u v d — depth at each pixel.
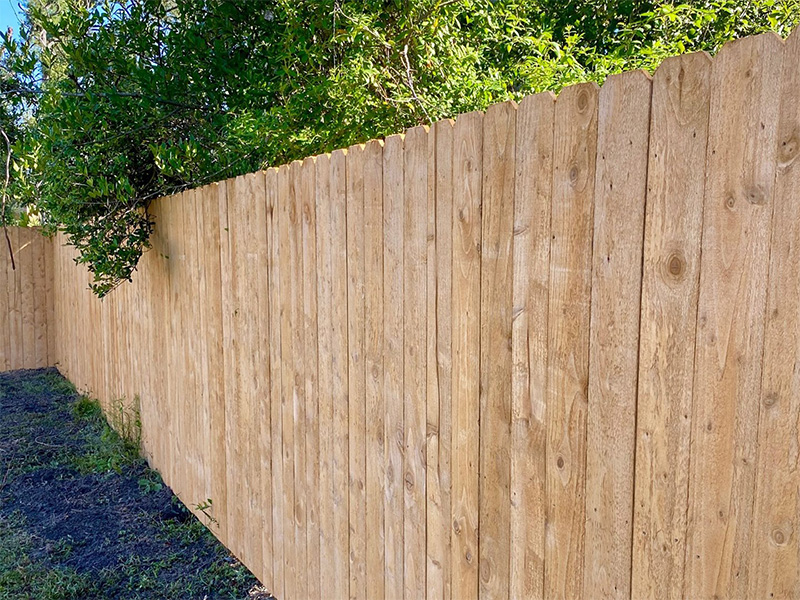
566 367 1.47
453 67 3.77
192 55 4.78
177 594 3.38
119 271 4.41
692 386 1.20
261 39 4.96
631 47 4.23
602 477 1.40
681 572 1.24
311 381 2.62
